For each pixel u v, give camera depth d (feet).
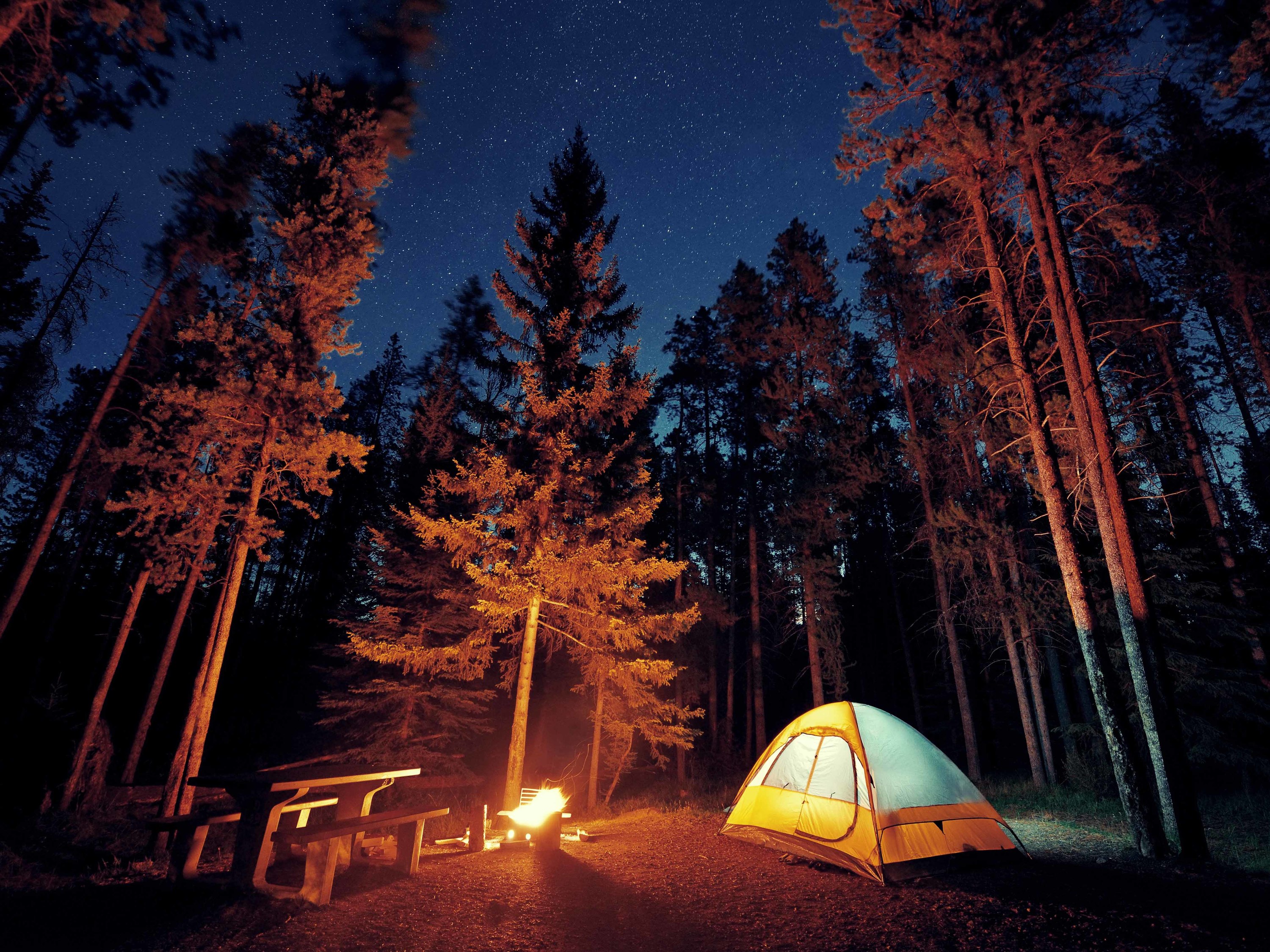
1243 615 51.47
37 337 44.88
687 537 83.51
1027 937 17.34
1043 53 34.04
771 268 77.41
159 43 22.31
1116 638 54.24
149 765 66.49
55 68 22.71
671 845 30.37
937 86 37.63
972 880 23.61
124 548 72.84
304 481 42.68
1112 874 24.88
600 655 41.91
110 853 30.14
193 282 48.24
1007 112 35.78
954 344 56.24
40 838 32.07
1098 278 43.45
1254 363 56.34
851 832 25.67
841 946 17.06
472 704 55.88
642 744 77.92
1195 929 17.69
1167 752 29.66
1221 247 47.19
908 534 83.05
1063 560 33.65
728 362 80.28
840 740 28.45
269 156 43.32
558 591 39.86
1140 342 50.98
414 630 56.75
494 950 16.47
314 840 18.74
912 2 37.76
